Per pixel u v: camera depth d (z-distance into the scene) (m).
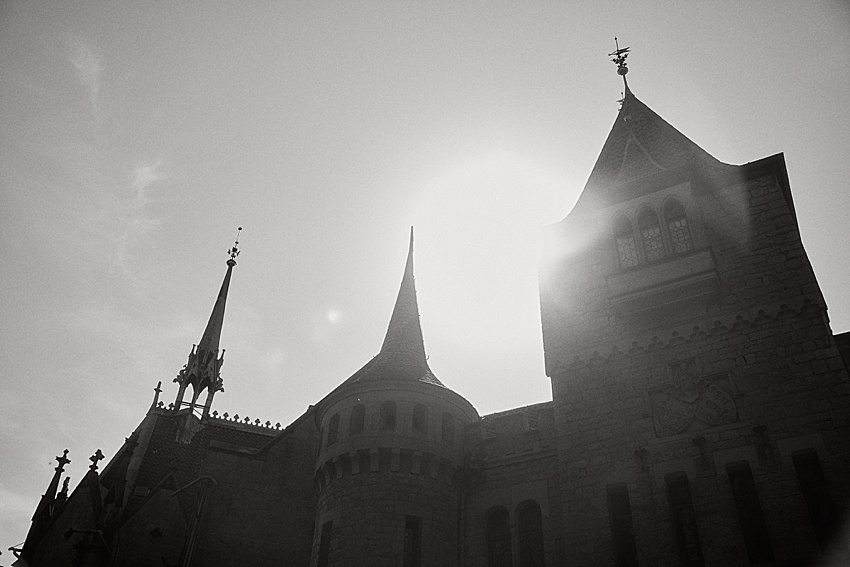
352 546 26.31
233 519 33.91
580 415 24.31
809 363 20.94
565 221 29.36
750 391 21.45
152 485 36.16
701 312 23.72
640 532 20.98
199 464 37.78
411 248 41.44
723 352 22.59
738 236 24.55
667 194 26.33
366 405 29.92
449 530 27.92
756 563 19.09
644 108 32.09
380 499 27.14
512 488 28.45
